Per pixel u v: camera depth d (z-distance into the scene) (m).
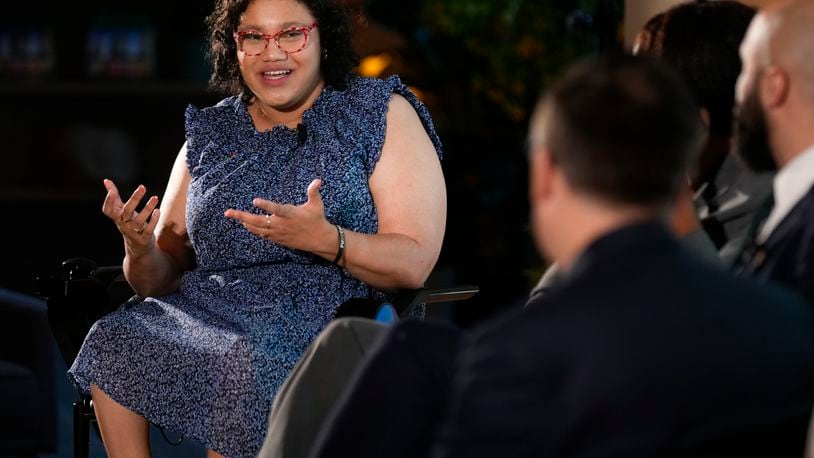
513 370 1.82
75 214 9.09
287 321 4.03
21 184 9.35
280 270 4.16
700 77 3.15
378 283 4.12
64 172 9.38
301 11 4.23
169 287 4.43
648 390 1.79
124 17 9.33
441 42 8.63
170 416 3.95
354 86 4.36
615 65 1.97
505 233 8.17
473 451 1.83
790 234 2.38
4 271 9.01
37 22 9.31
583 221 1.93
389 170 4.20
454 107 8.65
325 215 4.11
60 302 4.37
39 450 5.25
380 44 7.93
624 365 1.80
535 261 7.96
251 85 4.29
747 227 3.03
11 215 9.03
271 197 4.18
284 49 4.22
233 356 3.87
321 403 2.62
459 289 4.23
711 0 3.27
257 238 4.16
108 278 4.45
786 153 2.42
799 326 1.95
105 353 4.04
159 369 3.96
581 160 1.90
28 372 5.20
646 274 1.87
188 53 9.35
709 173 3.27
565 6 8.09
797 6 2.38
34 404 5.20
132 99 9.37
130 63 9.32
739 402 1.85
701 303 1.86
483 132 8.63
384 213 4.20
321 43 4.34
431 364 2.21
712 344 1.84
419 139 4.28
